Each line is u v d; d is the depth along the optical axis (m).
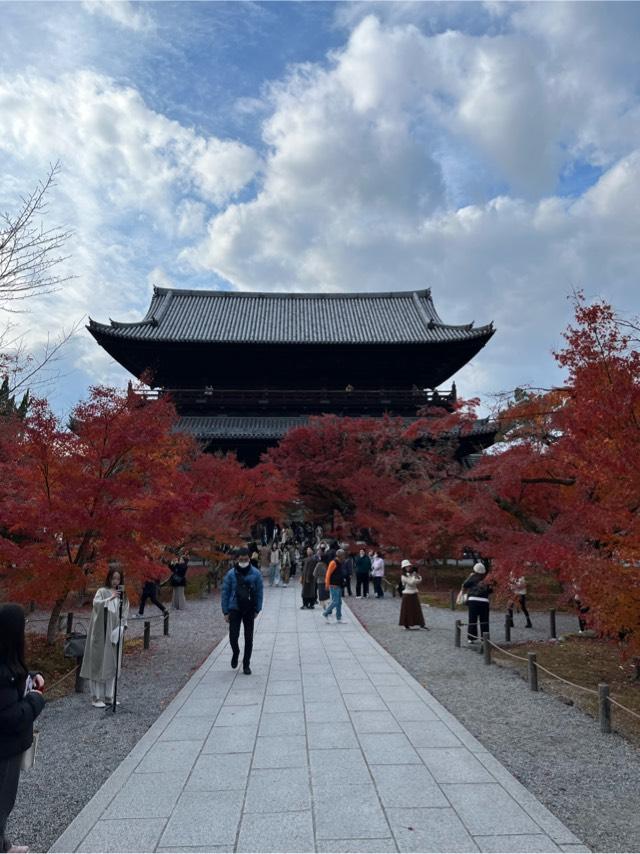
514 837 5.29
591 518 11.17
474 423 35.03
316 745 7.57
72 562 13.10
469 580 15.69
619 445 11.05
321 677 11.31
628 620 10.20
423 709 9.18
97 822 5.55
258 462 44.47
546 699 10.38
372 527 28.52
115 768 7.06
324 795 6.09
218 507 24.94
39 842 5.39
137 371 48.69
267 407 46.03
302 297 57.66
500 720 9.12
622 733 8.56
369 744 7.60
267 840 5.21
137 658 13.84
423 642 15.94
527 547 12.41
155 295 55.22
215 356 46.47
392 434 29.88
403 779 6.50
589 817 5.89
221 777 6.55
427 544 24.67
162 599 25.05
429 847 5.11
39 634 15.13
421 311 52.69
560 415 13.42
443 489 22.59
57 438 12.71
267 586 29.56
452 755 7.23
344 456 30.75
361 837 5.26
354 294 57.94
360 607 23.02
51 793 6.42
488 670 12.65
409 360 47.28
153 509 12.74
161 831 5.38
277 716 8.80
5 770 4.41
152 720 9.02
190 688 10.48
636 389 11.13
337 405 45.91
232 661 11.80
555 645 15.65
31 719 4.47
